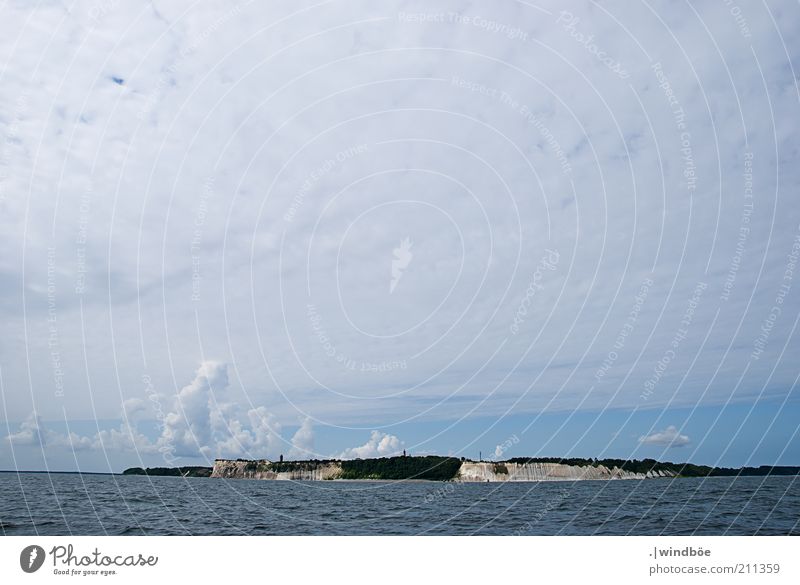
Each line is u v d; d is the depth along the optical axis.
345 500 42.00
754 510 35.88
